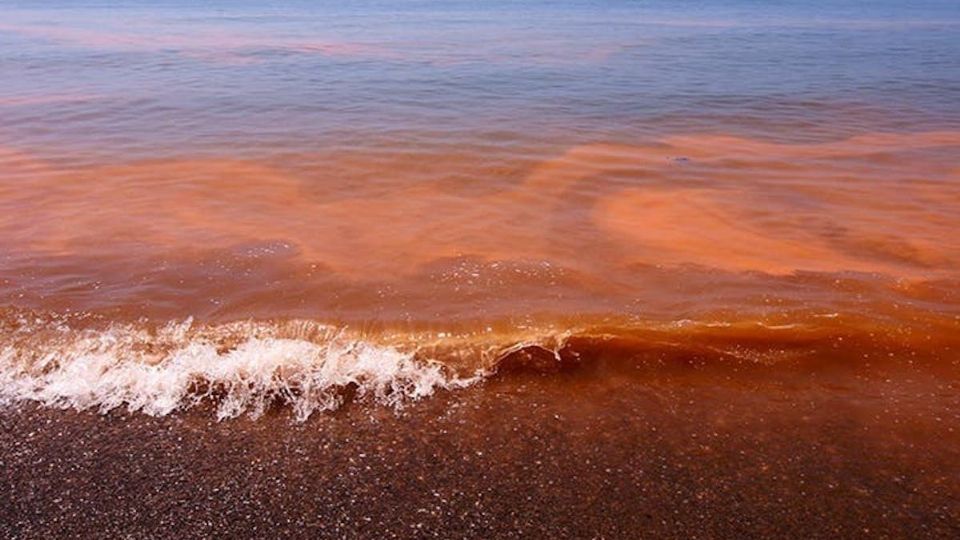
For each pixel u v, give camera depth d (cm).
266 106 1502
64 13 4509
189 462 420
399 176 986
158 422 454
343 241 747
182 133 1238
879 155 1135
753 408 477
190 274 661
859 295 627
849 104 1609
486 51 2586
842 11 5553
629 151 1142
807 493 401
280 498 394
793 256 718
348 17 4356
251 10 4978
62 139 1185
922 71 2153
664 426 458
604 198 901
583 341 551
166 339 546
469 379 505
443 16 4491
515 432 450
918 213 849
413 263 692
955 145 1208
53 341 538
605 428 455
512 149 1141
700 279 661
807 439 446
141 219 803
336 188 930
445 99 1605
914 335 559
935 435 451
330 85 1795
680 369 518
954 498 398
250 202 870
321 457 427
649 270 682
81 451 426
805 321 579
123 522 376
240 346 536
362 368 512
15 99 1557
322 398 481
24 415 455
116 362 512
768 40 3141
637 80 1927
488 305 609
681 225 805
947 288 641
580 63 2269
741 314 592
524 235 769
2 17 4119
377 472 415
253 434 445
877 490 404
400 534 371
